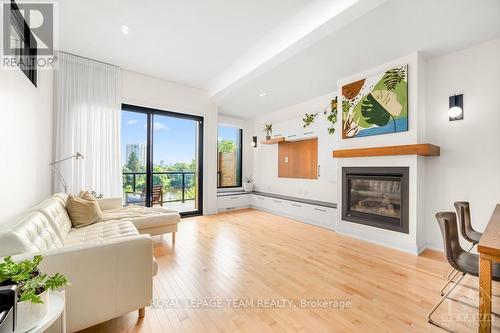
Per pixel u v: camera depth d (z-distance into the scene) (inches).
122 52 132.3
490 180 101.8
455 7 81.0
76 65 135.0
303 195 199.9
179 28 108.8
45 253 50.3
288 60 121.1
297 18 100.7
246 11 96.7
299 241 130.1
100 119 142.6
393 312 66.5
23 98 82.2
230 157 251.8
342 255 109.2
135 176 166.6
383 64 124.1
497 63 100.5
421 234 115.5
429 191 119.0
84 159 136.6
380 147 119.3
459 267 59.8
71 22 103.5
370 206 135.6
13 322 32.1
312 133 180.1
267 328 60.1
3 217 65.8
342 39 101.4
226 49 128.6
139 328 60.0
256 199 227.9
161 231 119.6
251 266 97.0
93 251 54.7
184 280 85.2
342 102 143.6
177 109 181.6
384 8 82.0
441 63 116.0
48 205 81.7
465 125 108.4
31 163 91.3
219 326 60.9
